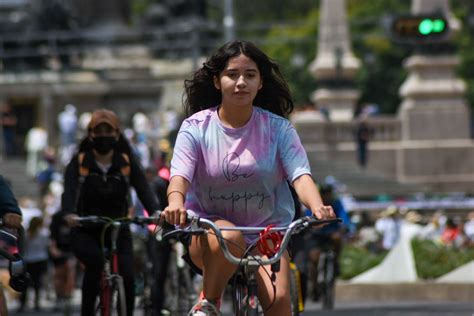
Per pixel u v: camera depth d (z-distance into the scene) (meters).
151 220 22.75
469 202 84.50
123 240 23.59
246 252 15.86
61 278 38.47
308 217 15.84
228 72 16.36
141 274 28.70
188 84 17.27
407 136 98.75
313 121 98.75
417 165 97.81
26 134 113.19
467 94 161.38
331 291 40.97
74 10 118.44
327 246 41.72
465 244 57.41
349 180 93.19
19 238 20.41
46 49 115.56
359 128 95.69
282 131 16.58
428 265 48.41
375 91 169.50
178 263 30.83
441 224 73.19
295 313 22.55
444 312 37.41
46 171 79.12
